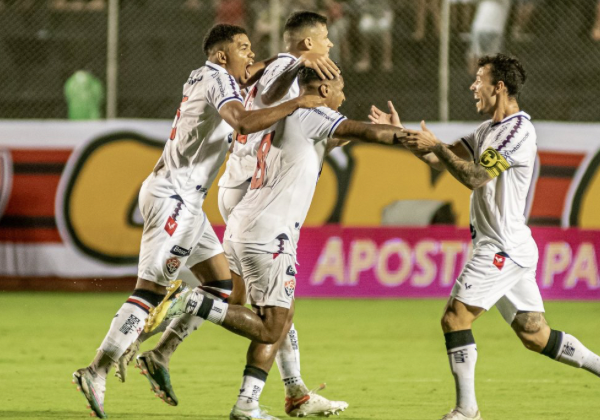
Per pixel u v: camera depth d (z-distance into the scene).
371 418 19.81
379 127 17.89
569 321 36.75
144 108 47.56
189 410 20.42
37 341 31.33
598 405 21.30
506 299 19.44
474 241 19.23
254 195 18.72
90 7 48.28
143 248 20.11
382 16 46.84
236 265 19.34
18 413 19.73
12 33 48.16
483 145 19.23
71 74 48.06
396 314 38.53
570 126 42.78
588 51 47.06
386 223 43.03
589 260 42.41
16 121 43.78
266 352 18.81
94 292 44.03
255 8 47.19
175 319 19.69
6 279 44.06
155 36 47.91
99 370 18.95
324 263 42.88
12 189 43.78
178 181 20.09
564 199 42.75
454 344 18.64
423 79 47.06
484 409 20.77
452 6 46.44
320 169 18.89
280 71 21.52
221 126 19.98
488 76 19.27
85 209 43.75
